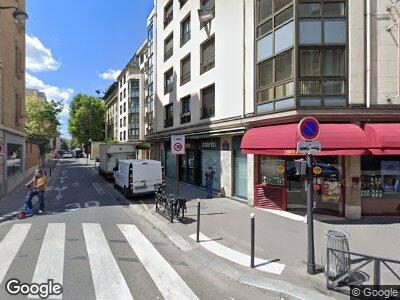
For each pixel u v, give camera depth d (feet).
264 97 39.75
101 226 31.76
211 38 55.93
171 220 33.17
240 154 46.52
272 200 39.65
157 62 91.04
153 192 50.49
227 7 49.42
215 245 25.81
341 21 33.99
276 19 37.45
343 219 34.17
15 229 30.22
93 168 124.57
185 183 67.36
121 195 54.29
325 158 37.22
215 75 53.78
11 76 62.59
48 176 88.94
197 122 61.36
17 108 70.13
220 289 18.45
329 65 34.14
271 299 17.34
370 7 33.60
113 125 204.85
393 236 27.78
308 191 20.04
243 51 44.11
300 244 25.85
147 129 107.96
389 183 35.14
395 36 33.60
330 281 18.57
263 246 25.44
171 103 79.87
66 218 35.24
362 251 23.88
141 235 28.99
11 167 62.64
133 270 20.74
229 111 48.55
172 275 20.20
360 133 31.35
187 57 68.85
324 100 33.83
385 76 33.58
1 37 54.39
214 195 51.13
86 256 22.97
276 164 39.96
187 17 68.08
